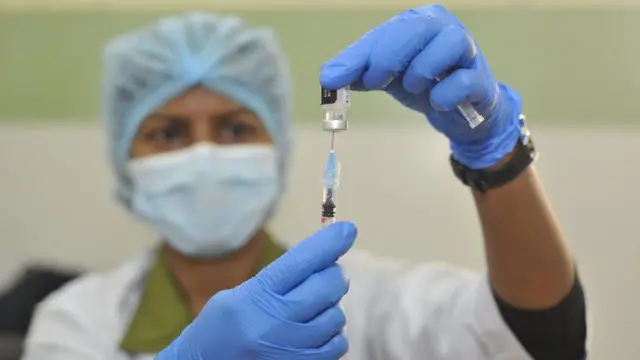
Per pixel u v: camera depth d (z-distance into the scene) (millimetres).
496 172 770
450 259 1442
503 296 851
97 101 1526
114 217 1515
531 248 796
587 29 1418
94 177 1519
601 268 1415
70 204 1524
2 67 1545
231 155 1138
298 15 1474
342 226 716
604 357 1411
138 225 1508
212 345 696
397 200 1454
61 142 1525
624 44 1410
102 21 1524
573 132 1422
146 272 1251
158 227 1164
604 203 1415
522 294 827
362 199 1461
